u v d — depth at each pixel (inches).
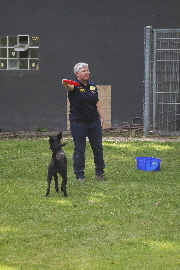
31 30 944.3
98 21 930.7
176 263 252.1
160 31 758.5
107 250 271.6
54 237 292.0
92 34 933.2
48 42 943.0
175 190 411.8
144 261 255.0
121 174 482.6
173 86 861.8
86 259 258.4
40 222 320.2
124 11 925.2
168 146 661.9
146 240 286.2
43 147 666.2
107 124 936.9
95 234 297.3
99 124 453.4
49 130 951.0
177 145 670.5
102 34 930.7
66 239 288.7
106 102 936.3
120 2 924.0
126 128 892.6
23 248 274.2
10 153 611.5
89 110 446.0
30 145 684.7
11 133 917.2
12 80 951.6
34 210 347.9
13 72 951.0
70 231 301.9
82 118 445.4
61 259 258.7
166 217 331.9
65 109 947.3
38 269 245.0
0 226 311.6
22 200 376.5
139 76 929.5
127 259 258.1
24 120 954.1
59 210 348.5
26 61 949.2
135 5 922.1
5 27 948.0
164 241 284.4
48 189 390.0
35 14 942.4
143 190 411.5
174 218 329.4
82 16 933.2
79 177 451.2
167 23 918.4
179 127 868.0
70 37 938.7
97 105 455.2
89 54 936.9
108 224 316.5
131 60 929.5
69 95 446.6
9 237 290.7
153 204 365.4
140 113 932.6
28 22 944.3
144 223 318.3
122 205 362.6
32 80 949.8
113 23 928.9
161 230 304.3
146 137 776.9
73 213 340.2
